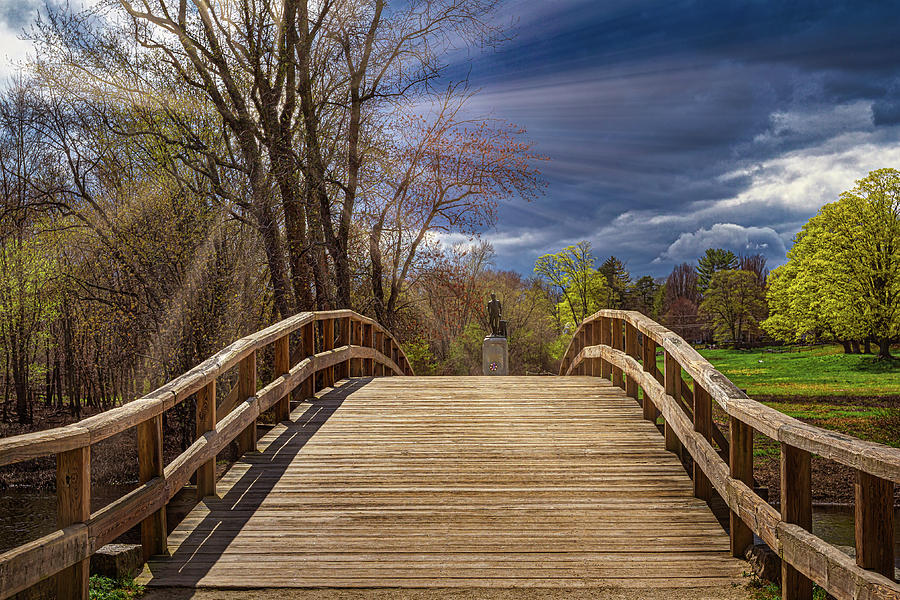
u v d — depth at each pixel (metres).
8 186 20.33
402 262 22.59
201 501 5.73
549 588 4.20
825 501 16.28
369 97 17.16
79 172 16.97
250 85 15.34
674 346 6.18
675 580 4.29
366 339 13.76
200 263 14.73
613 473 6.27
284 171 15.22
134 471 16.09
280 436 7.57
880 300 43.09
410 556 4.68
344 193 17.92
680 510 5.46
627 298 77.06
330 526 5.21
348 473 6.36
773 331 57.19
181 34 14.20
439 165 21.75
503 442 7.23
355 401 9.39
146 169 15.73
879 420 27.72
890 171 41.97
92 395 20.61
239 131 14.75
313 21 15.80
